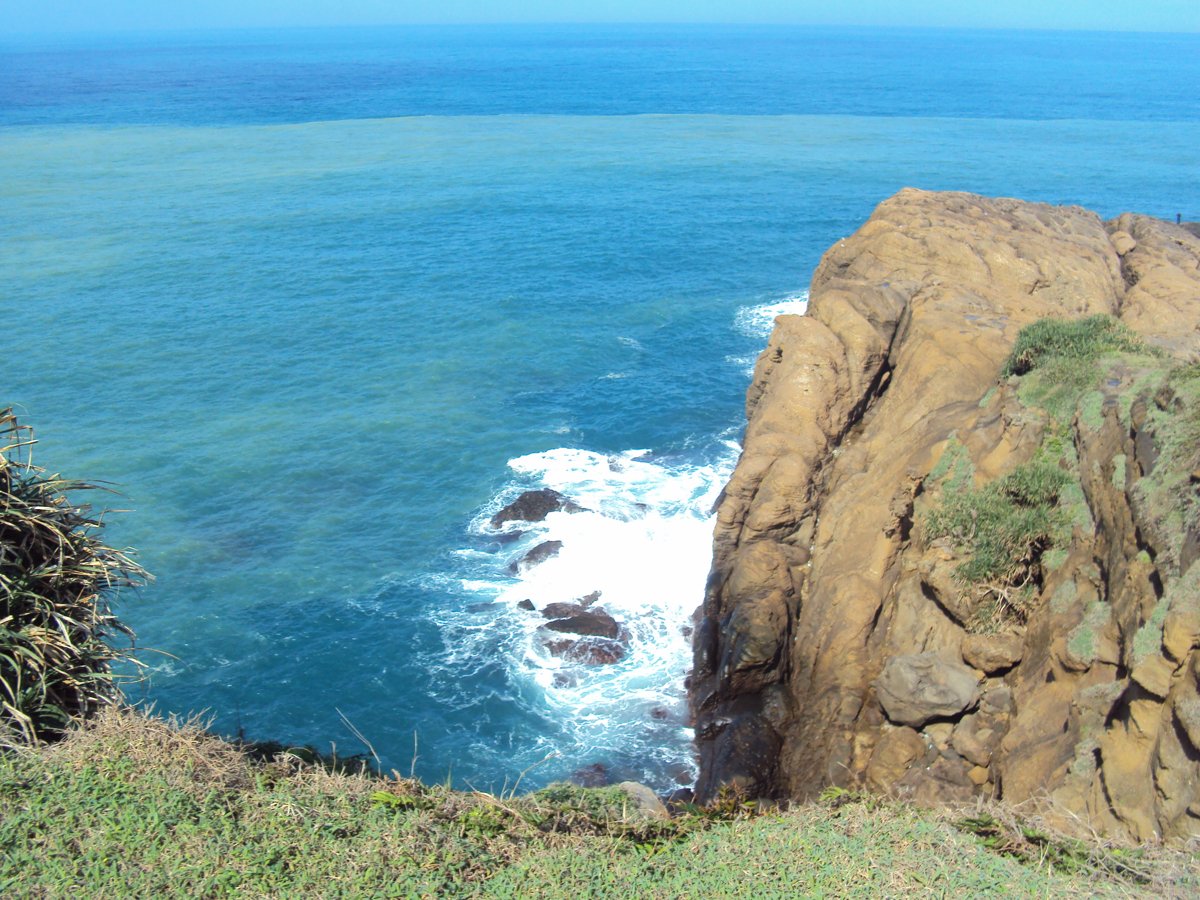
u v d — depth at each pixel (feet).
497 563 100.99
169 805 27.68
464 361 156.35
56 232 236.43
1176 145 393.29
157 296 189.47
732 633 75.92
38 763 28.84
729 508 86.94
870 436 88.94
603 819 31.09
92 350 161.38
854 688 66.54
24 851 25.64
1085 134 426.10
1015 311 96.32
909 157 352.69
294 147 370.53
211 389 146.61
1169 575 44.01
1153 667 38.22
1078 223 126.62
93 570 33.40
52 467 120.37
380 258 215.72
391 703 81.92
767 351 100.22
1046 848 29.12
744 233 238.07
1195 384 51.37
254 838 27.27
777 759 68.74
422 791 31.45
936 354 87.45
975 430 71.20
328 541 105.70
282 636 90.43
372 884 26.08
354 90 639.35
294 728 79.82
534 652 86.53
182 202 270.67
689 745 75.31
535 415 136.67
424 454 125.08
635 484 115.65
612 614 90.99
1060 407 67.15
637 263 212.23
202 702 82.58
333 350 162.09
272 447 127.13
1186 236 129.08
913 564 68.49
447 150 361.71
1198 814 33.42
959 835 29.27
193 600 95.45
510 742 77.51
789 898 25.85
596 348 162.09
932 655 60.59
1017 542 61.21
